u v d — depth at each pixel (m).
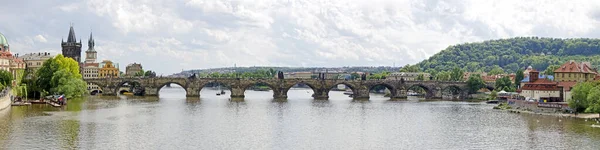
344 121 186.62
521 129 163.62
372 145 133.62
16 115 183.00
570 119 192.38
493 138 144.88
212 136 144.75
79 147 123.81
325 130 160.62
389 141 139.75
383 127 169.00
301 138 143.88
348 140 141.12
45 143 127.50
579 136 147.50
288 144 134.12
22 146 123.19
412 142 138.38
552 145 133.12
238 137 143.88
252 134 149.88
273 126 169.12
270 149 127.00
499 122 184.00
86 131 148.00
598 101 191.88
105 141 132.50
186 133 149.38
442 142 138.25
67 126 156.75
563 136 147.88
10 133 141.12
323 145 133.38
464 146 132.38
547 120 189.50
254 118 194.25
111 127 157.62
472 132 157.12
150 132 149.62
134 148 124.31
